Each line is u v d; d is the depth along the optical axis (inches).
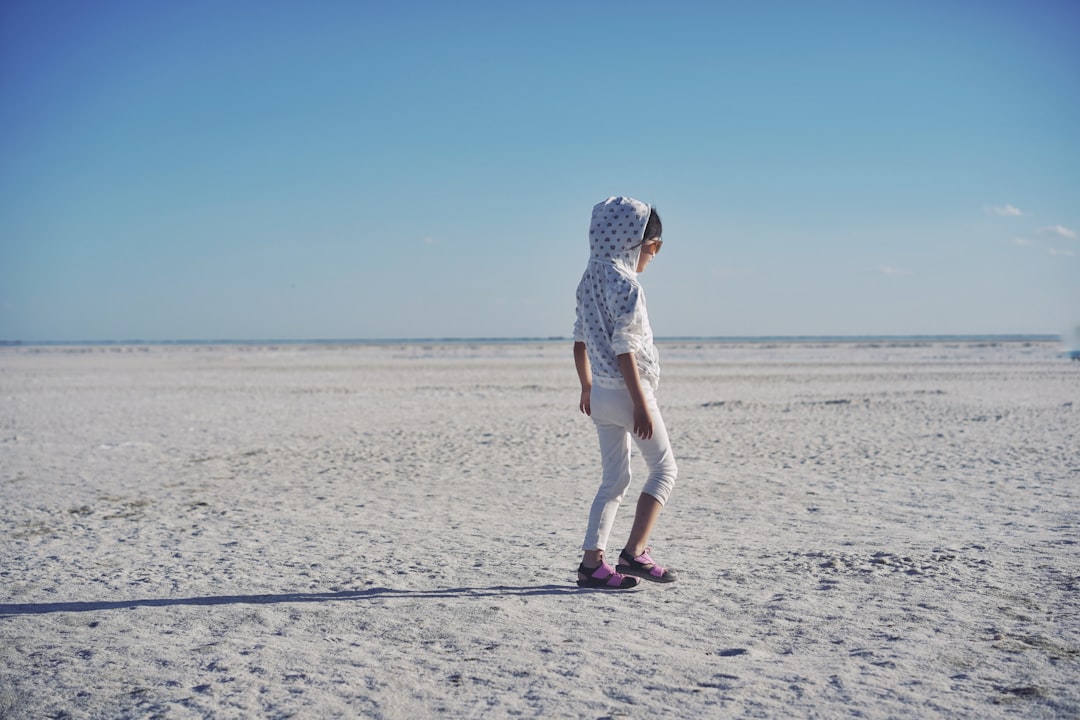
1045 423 501.0
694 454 386.0
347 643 129.4
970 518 232.2
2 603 155.9
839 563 178.5
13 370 1400.1
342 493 291.9
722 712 100.2
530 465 358.3
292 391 874.8
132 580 173.0
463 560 187.3
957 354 2167.8
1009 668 114.7
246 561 189.5
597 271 154.6
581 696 105.9
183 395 821.2
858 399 711.7
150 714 103.0
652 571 159.8
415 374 1242.6
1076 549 190.5
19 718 102.9
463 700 105.3
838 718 98.3
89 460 387.5
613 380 152.1
